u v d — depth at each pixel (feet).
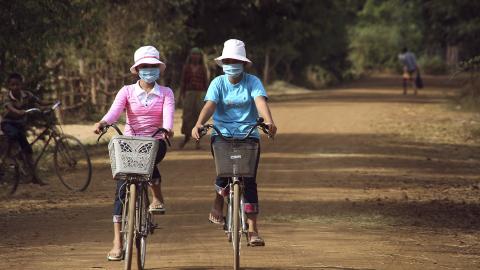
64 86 243.40
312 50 511.40
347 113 282.15
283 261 84.84
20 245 92.12
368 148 190.08
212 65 327.06
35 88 165.17
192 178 142.41
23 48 159.33
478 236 100.22
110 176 145.79
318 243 93.97
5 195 128.88
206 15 328.49
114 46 266.36
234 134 76.95
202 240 95.20
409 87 503.20
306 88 516.73
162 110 78.07
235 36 339.36
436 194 132.87
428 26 436.76
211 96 76.89
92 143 195.62
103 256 86.58
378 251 90.22
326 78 562.66
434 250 91.50
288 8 344.08
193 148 183.42
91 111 250.16
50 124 141.08
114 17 265.75
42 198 126.00
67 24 161.79
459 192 135.74
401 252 89.97
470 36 399.03
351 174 150.61
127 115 78.59
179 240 95.20
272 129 74.84
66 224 104.73
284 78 508.12
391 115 276.21
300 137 211.20
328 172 152.66
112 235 97.50
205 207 116.57
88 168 132.36
